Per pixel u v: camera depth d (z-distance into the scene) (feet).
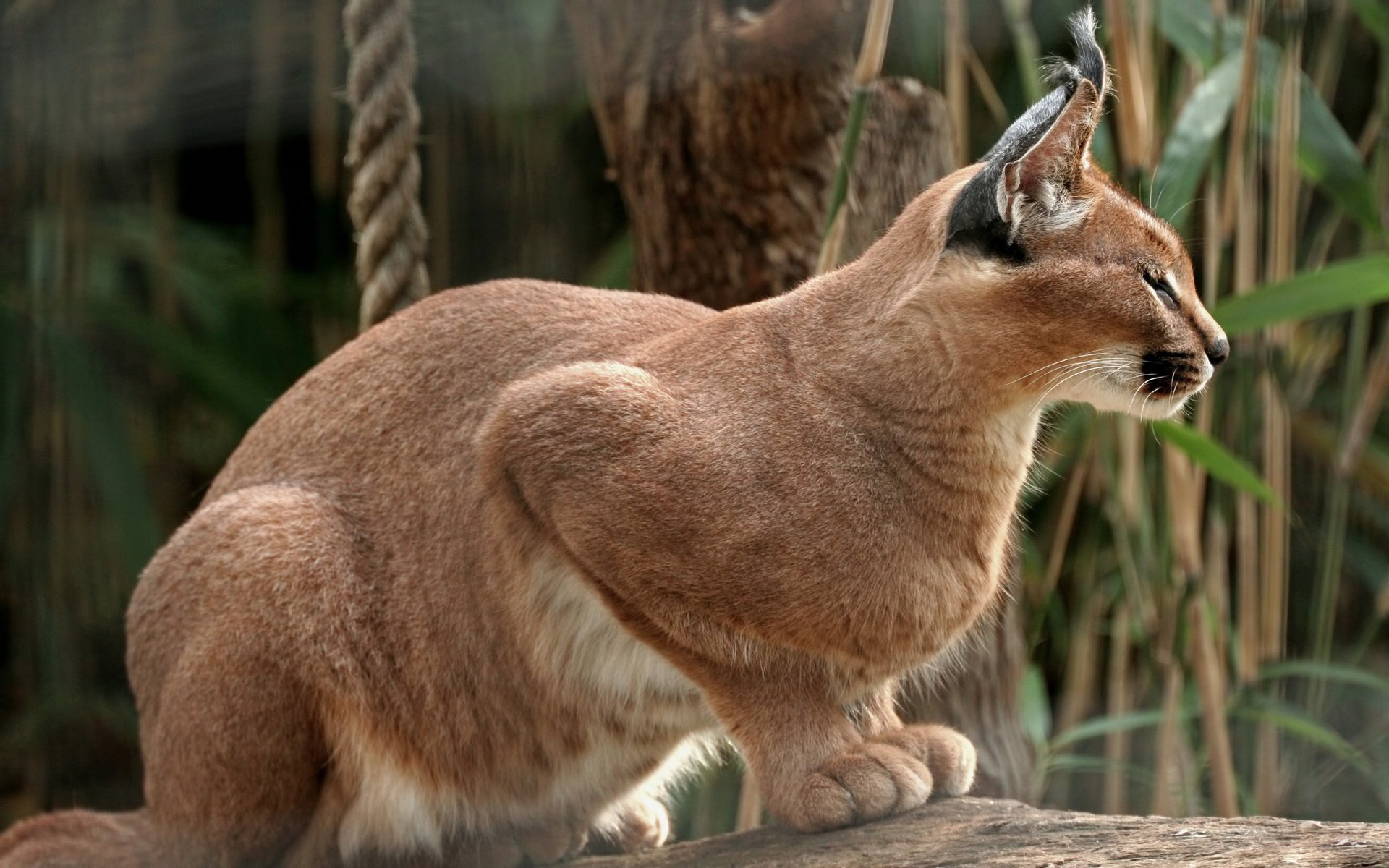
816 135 28.89
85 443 46.26
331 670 23.20
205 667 23.09
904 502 22.00
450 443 24.04
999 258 21.61
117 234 49.75
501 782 24.18
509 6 41.37
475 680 23.73
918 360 21.89
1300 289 31.22
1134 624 39.88
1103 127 34.96
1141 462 36.91
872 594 21.89
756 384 22.41
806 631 21.93
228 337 48.52
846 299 22.66
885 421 22.02
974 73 37.52
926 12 33.68
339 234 51.29
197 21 45.16
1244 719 40.63
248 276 51.29
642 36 29.63
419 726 23.79
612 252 44.39
